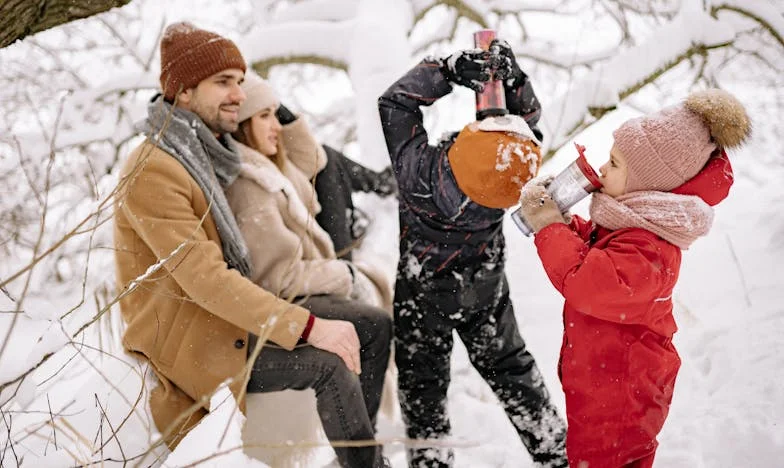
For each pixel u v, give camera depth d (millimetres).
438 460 2457
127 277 2426
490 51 2303
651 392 1985
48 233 4703
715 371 2867
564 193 2043
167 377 2379
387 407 2895
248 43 4473
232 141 2594
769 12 5441
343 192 3018
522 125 2236
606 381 2002
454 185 2252
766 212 4328
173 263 2252
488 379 2535
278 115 2908
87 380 2570
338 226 2947
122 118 5262
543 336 3648
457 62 2303
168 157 2328
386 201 3217
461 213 2305
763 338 2898
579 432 2062
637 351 1976
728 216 4715
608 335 1997
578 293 1920
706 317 3371
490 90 2287
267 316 2264
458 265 2414
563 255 1964
